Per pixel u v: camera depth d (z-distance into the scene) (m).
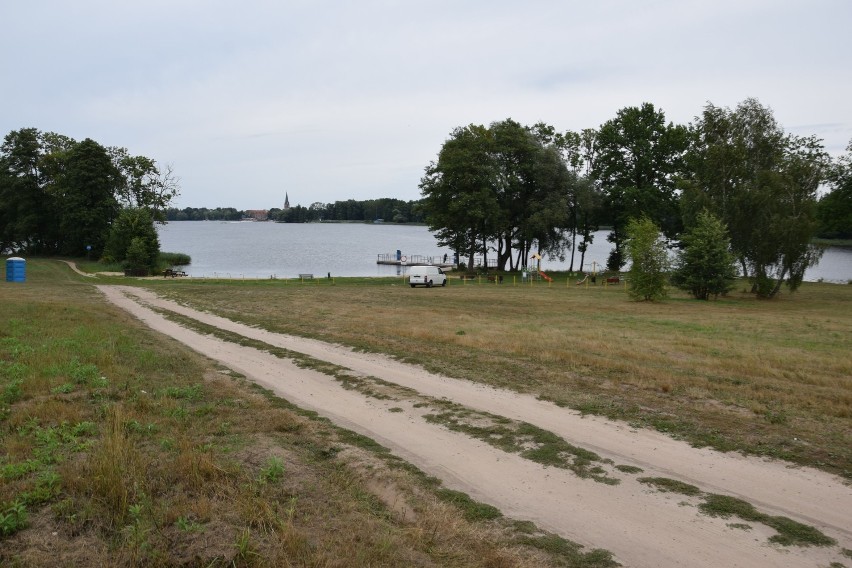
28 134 77.75
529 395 11.51
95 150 73.31
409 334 19.03
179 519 5.56
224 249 124.81
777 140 46.38
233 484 6.53
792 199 42.25
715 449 8.45
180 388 11.13
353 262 94.94
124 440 7.41
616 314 28.73
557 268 94.62
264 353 16.08
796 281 42.66
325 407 10.65
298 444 8.27
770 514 6.40
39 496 5.87
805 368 14.52
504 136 62.59
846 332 22.89
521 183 64.31
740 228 43.38
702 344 18.30
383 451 8.19
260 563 4.93
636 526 6.13
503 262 71.94
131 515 5.63
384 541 5.43
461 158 58.59
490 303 33.09
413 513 6.30
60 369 11.68
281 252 117.38
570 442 8.75
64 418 8.59
